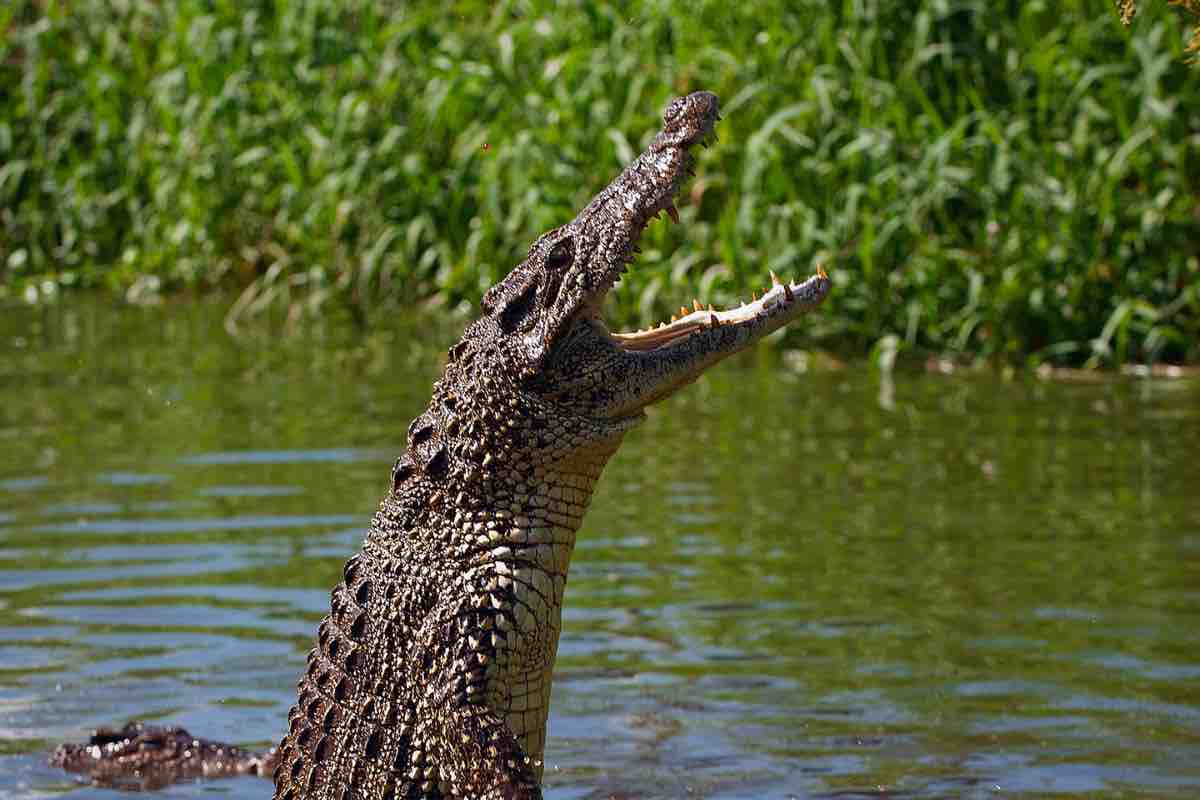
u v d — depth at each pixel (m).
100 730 13.17
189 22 37.94
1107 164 29.19
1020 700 13.77
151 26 41.22
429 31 35.72
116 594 16.64
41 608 16.25
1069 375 27.69
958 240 29.81
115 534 18.59
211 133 36.81
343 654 11.25
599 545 18.22
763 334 11.13
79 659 15.00
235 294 36.97
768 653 14.96
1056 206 28.80
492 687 10.80
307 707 11.43
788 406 25.61
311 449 22.47
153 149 38.03
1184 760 12.49
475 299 33.28
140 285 37.41
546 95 33.78
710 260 31.06
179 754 12.92
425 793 10.86
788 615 15.91
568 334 11.05
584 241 11.04
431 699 10.78
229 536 18.45
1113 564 17.14
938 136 29.94
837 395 26.38
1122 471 20.91
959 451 22.25
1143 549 17.62
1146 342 27.89
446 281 32.81
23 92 40.44
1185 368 27.91
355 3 37.16
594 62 32.91
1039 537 18.17
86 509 19.62
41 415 25.09
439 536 11.01
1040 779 12.21
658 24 32.72
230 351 30.52
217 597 16.50
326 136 35.38
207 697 14.18
